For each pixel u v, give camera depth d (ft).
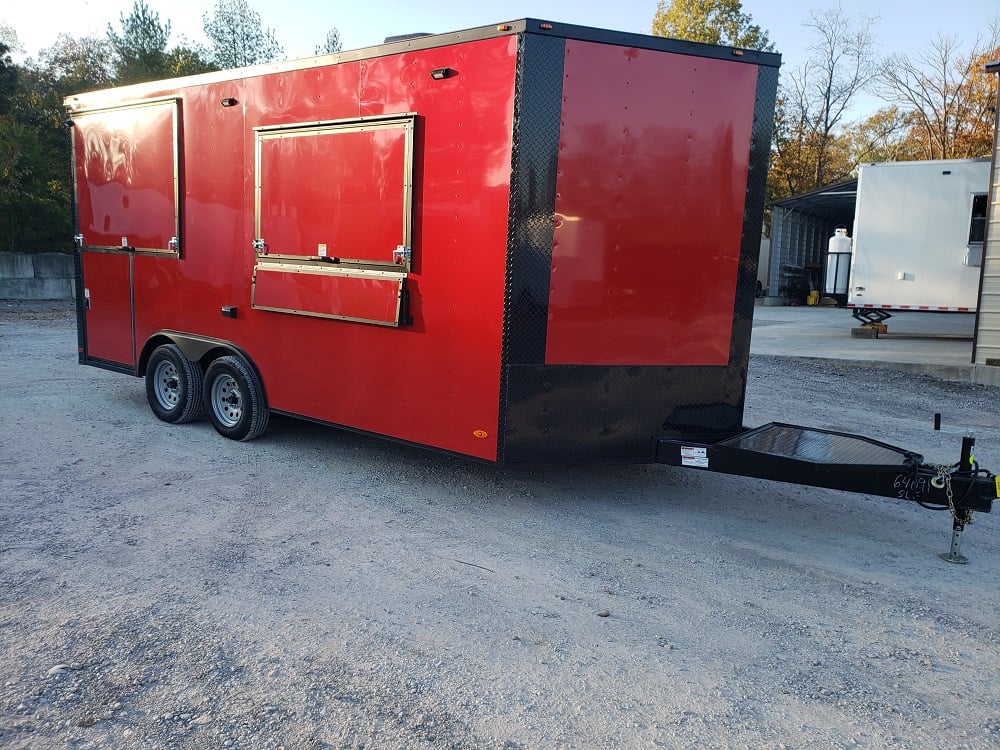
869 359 39.70
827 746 8.41
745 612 11.74
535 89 14.29
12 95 75.36
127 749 8.00
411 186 16.07
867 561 14.06
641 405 15.74
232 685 9.27
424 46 15.66
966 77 120.57
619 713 8.95
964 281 45.91
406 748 8.17
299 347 19.30
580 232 14.84
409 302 16.53
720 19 123.24
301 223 18.56
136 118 22.98
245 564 12.98
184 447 20.83
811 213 102.68
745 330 16.11
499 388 15.24
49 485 17.01
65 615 10.92
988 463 21.76
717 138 15.23
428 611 11.44
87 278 26.05
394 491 17.48
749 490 18.42
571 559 13.71
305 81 18.11
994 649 10.76
